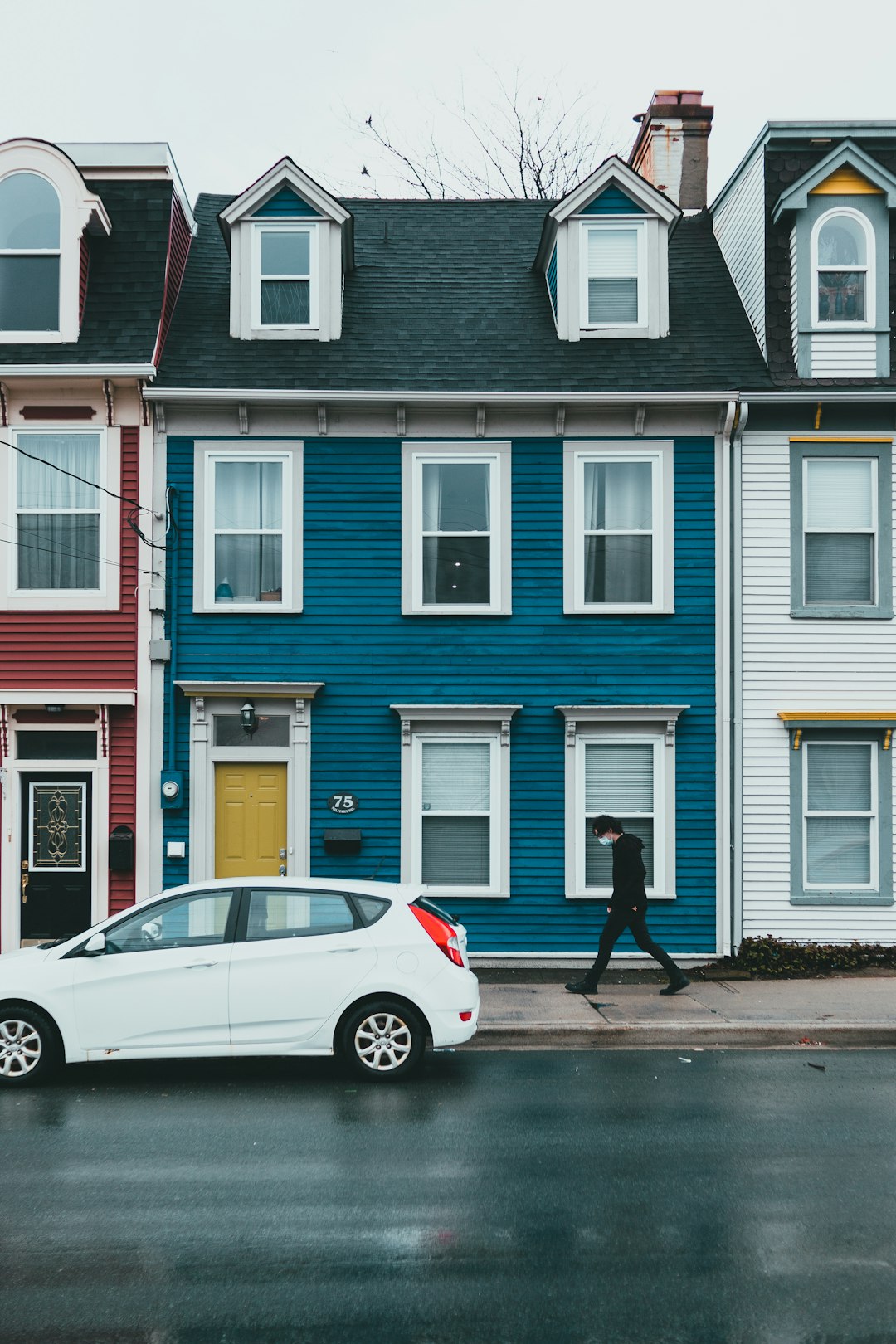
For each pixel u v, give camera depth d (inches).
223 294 598.2
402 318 584.4
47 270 550.3
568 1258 211.3
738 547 539.5
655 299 570.3
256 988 337.1
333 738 538.9
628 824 541.6
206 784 534.3
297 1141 282.2
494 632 542.3
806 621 540.1
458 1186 248.4
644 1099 321.4
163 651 531.5
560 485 545.0
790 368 549.3
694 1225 226.5
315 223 566.6
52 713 536.4
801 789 536.7
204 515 540.4
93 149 578.9
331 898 348.8
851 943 530.6
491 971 526.3
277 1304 193.8
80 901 537.0
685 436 545.0
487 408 540.7
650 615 540.4
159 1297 196.5
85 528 541.0
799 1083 341.1
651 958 532.1
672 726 534.3
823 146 572.4
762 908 534.9
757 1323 186.7
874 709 537.3
